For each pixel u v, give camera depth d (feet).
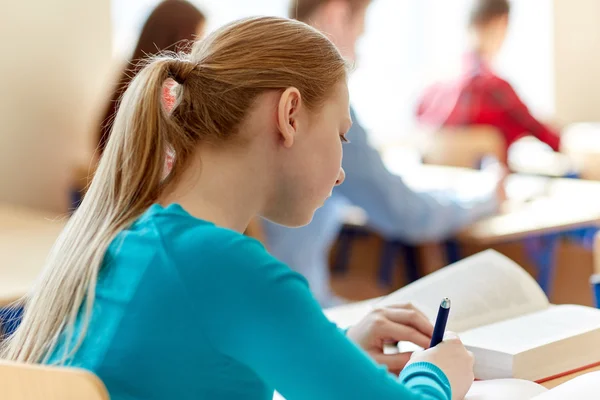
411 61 17.61
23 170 12.35
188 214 3.28
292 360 2.95
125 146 3.47
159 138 3.42
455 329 4.55
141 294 3.15
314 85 3.45
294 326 2.94
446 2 17.74
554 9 18.93
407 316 4.30
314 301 3.04
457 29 17.75
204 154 3.43
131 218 3.41
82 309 3.31
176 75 3.50
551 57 19.01
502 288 4.86
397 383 3.04
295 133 3.42
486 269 5.01
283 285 3.00
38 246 8.71
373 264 11.58
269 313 2.96
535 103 19.11
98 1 12.98
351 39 8.54
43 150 12.53
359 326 4.36
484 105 12.64
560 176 13.00
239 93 3.37
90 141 11.62
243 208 3.47
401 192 9.31
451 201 9.40
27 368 2.81
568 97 19.29
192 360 3.05
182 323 3.05
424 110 13.91
